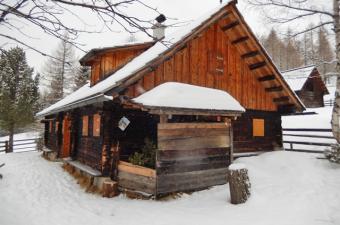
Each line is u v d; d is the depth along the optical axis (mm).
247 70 13047
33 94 30641
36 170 13516
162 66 10102
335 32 10078
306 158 11047
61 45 31000
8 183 10688
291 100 13172
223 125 9625
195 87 9938
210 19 10648
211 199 8125
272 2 10258
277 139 14047
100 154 10164
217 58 11922
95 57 13195
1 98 25422
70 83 35656
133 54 13367
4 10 2686
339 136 10188
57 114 17734
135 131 10203
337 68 10164
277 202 7336
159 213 6977
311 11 10086
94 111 11484
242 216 6531
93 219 6723
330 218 6168
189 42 11031
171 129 8516
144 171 8461
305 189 8062
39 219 6691
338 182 8281
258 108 13383
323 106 33062
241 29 11766
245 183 7551
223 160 9508
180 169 8578
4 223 5902
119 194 8938
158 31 13469
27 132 42000
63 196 8984
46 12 2801
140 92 9352
